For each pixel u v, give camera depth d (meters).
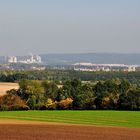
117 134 134.12
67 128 150.75
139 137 127.00
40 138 120.19
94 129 149.38
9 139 116.50
